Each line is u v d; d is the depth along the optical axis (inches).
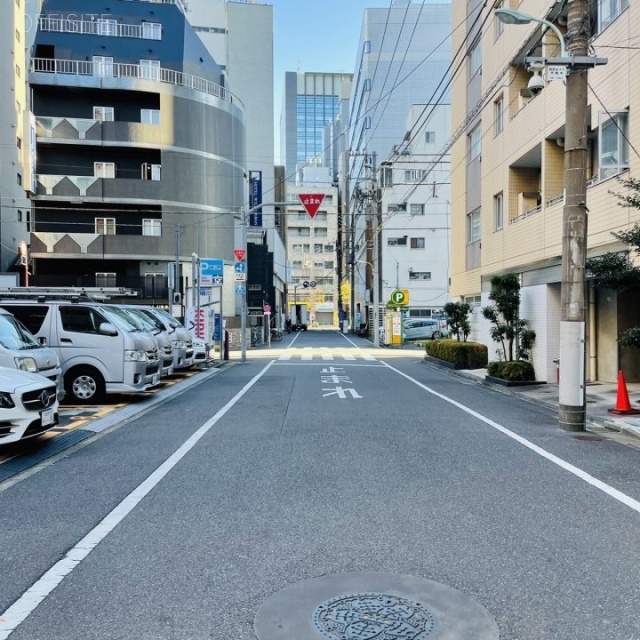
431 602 129.1
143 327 526.0
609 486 219.1
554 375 581.3
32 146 1210.0
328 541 165.5
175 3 1569.9
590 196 489.4
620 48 435.2
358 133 2711.6
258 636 116.0
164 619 123.1
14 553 158.7
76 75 1288.1
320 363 897.5
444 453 273.9
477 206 882.8
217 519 184.2
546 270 585.6
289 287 4124.0
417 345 1529.3
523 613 124.2
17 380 269.0
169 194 1323.8
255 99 2192.4
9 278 880.3
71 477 236.2
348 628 118.2
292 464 252.5
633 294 537.6
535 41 612.1
